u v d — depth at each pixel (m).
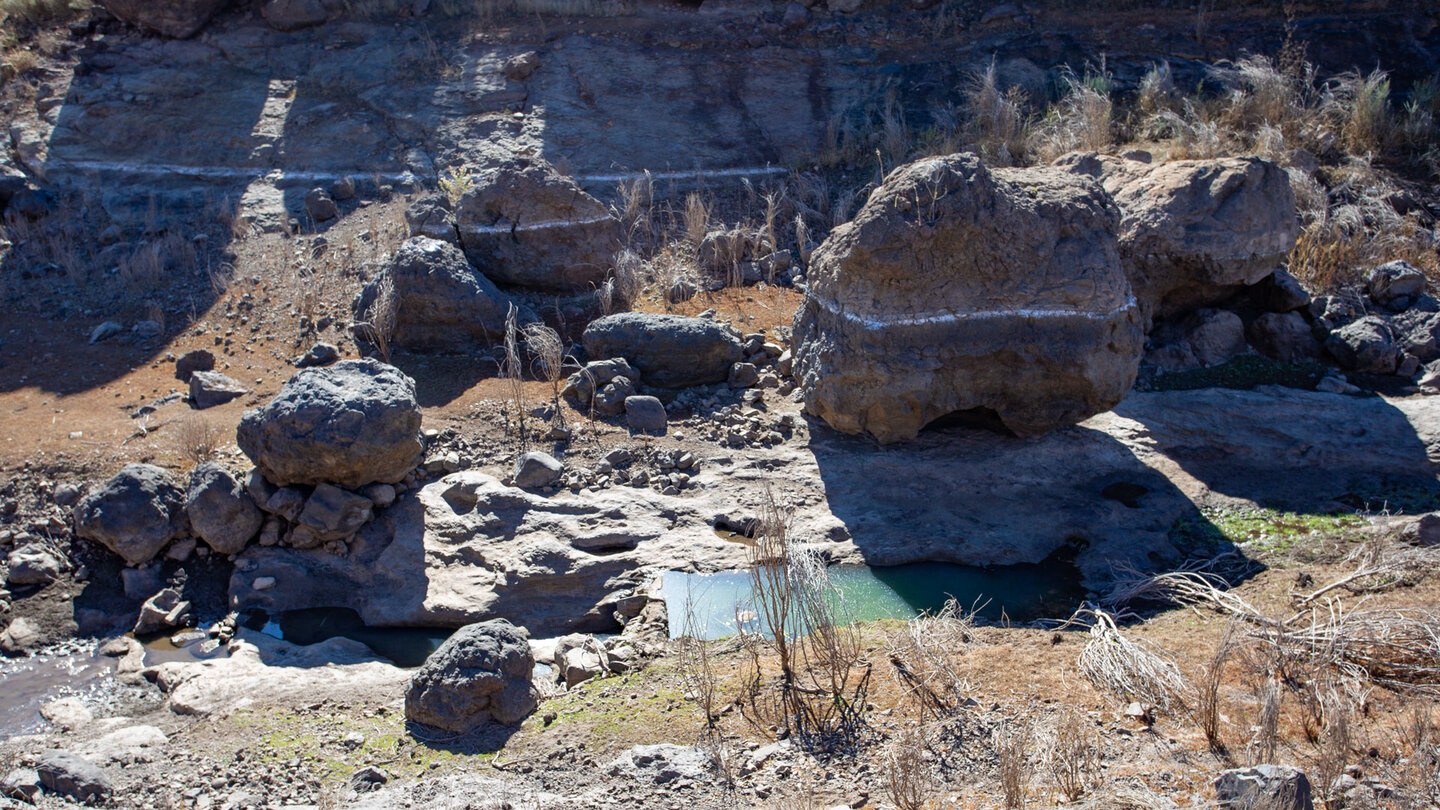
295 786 4.39
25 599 6.11
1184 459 7.07
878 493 6.77
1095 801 3.79
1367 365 7.92
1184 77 11.17
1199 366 8.18
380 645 5.84
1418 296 8.54
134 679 5.50
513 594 6.00
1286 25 11.84
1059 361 6.64
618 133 11.06
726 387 7.92
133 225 10.09
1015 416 7.01
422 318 8.18
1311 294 8.62
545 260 8.93
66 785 4.41
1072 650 5.01
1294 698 4.49
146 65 12.12
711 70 11.91
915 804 3.88
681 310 8.81
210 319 8.74
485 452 7.05
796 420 7.45
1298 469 6.91
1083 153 9.13
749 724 4.59
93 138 11.16
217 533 6.29
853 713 4.60
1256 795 3.60
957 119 11.08
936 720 4.48
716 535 6.44
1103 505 6.61
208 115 11.45
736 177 10.65
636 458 7.03
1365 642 4.73
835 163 10.77
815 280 7.15
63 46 12.37
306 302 8.80
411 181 10.52
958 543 6.33
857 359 6.69
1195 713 4.39
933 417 6.98
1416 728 4.12
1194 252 7.95
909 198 6.39
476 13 12.97
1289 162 9.80
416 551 6.28
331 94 11.73
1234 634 4.94
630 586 6.03
